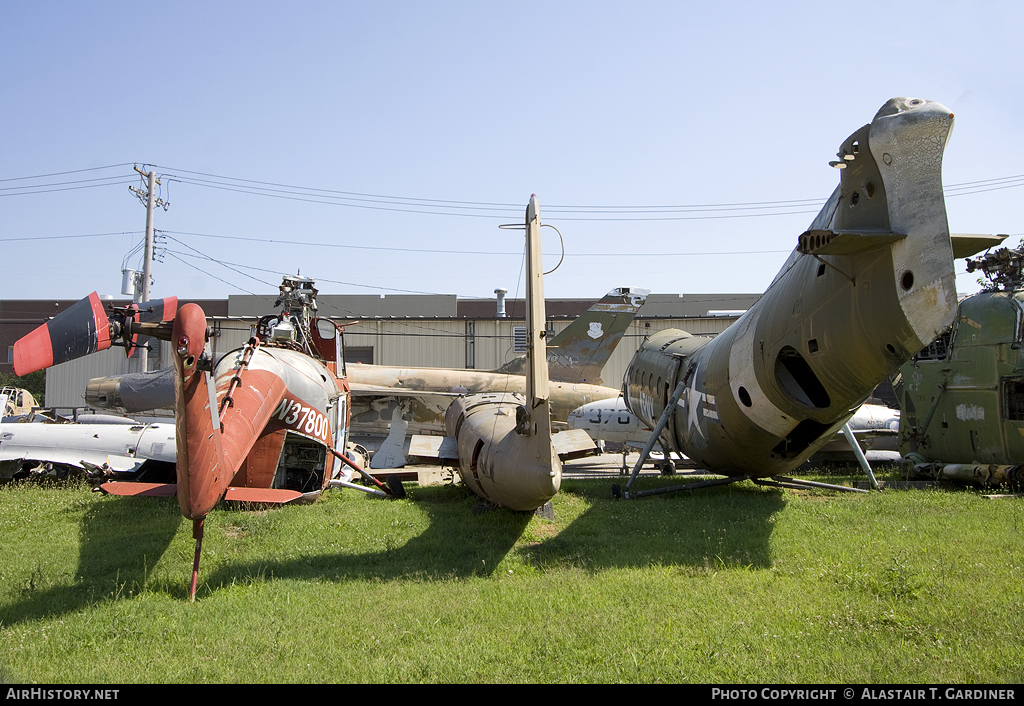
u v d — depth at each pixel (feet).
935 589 18.56
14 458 38.52
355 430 66.13
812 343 26.66
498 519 29.04
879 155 22.25
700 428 36.40
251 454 32.78
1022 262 40.22
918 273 21.27
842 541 24.53
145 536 26.08
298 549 24.50
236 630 16.47
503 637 15.99
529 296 24.64
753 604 18.06
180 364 18.44
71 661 14.74
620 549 24.38
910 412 45.75
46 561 22.72
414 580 20.92
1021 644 14.78
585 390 66.64
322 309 130.00
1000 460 38.37
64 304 146.61
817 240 22.21
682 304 144.87
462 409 36.68
